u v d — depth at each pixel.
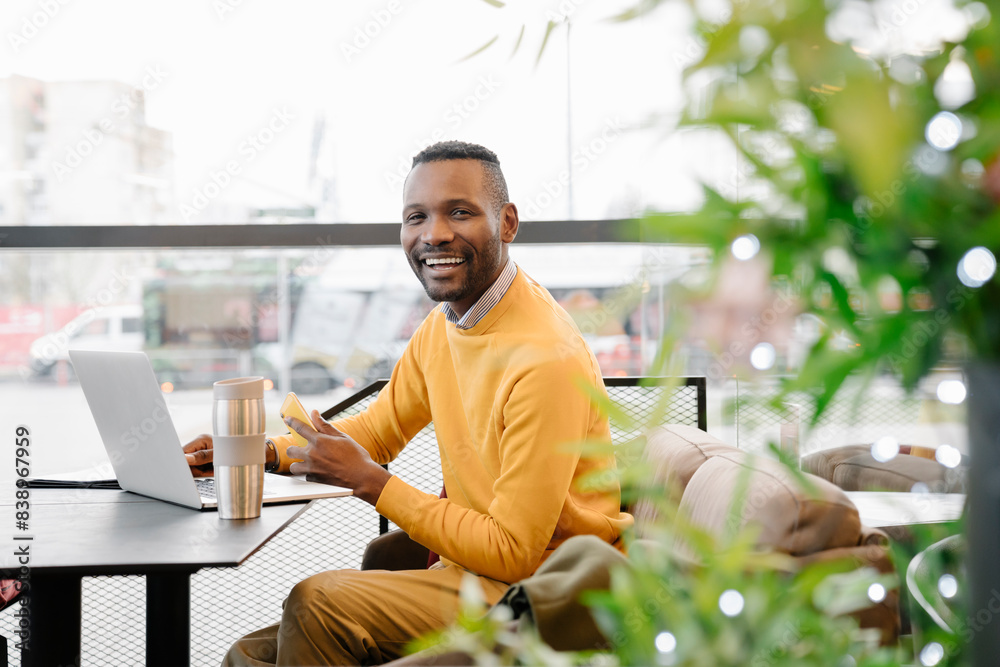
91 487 1.56
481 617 0.59
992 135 0.38
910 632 1.17
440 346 1.58
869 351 0.40
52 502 1.42
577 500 1.38
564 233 2.14
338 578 1.31
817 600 0.52
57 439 4.18
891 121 0.36
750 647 0.48
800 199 0.40
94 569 1.03
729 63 0.39
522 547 1.26
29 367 4.25
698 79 0.41
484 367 1.41
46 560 1.04
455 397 1.53
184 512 1.34
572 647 0.79
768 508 1.01
